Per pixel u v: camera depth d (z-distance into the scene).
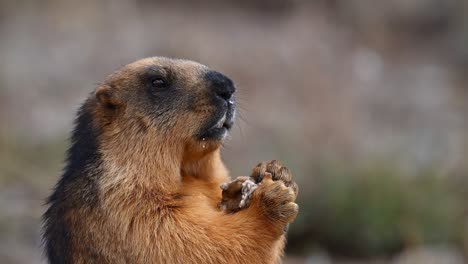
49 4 25.97
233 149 18.31
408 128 22.31
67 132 18.77
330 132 18.75
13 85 21.52
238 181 7.78
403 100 24.30
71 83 22.30
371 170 16.69
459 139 21.05
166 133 8.09
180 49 24.00
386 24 29.52
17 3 25.86
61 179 8.41
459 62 28.17
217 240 7.50
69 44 24.23
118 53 23.95
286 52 23.44
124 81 8.32
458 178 18.14
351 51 26.55
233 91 8.34
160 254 7.53
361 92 23.81
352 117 20.41
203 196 7.96
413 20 30.20
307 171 16.69
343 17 28.95
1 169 16.45
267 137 18.88
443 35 30.00
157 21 26.84
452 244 16.03
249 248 7.53
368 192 16.38
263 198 7.54
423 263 15.11
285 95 21.11
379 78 25.73
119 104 8.23
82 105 8.77
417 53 28.66
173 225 7.58
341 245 16.11
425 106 24.09
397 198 16.36
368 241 15.96
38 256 13.97
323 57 23.53
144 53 24.11
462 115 23.52
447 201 16.69
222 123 8.22
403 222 16.03
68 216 7.95
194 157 8.26
